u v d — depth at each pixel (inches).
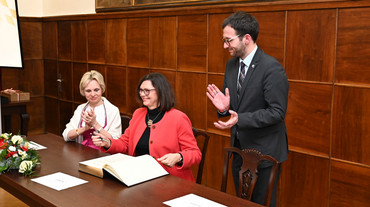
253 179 96.2
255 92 107.4
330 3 128.1
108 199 81.4
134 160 97.3
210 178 175.5
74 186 89.3
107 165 94.0
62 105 266.4
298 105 141.3
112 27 217.0
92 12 235.6
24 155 101.0
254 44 109.7
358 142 127.6
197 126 178.5
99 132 119.8
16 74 269.6
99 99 143.5
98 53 229.6
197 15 171.3
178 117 112.5
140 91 114.3
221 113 117.1
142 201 80.4
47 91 279.9
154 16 190.9
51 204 79.6
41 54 278.4
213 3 164.7
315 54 134.8
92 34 232.2
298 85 140.4
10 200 165.3
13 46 128.9
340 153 132.3
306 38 136.5
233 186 167.0
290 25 140.2
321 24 132.1
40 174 98.5
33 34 272.8
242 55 109.9
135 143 114.9
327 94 133.3
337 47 129.2
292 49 140.6
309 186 141.1
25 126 215.2
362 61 124.0
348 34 126.1
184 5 177.8
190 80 178.5
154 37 193.0
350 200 131.2
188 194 84.4
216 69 166.9
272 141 107.0
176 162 102.7
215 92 115.3
